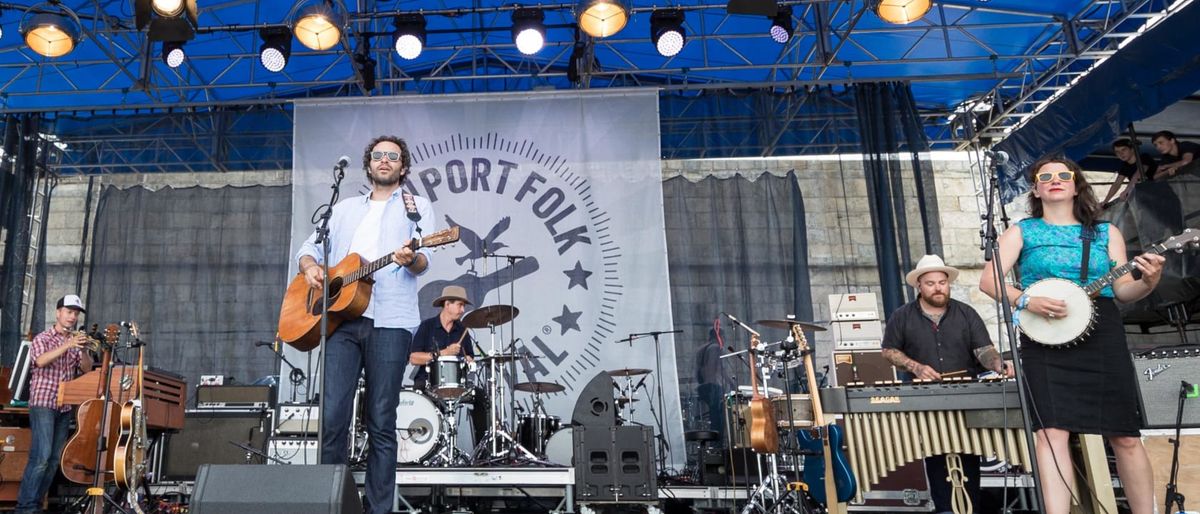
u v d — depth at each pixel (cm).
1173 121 806
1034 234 354
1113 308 338
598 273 824
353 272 393
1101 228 349
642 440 564
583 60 934
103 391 586
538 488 591
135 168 927
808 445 496
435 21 1018
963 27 934
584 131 860
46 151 930
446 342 754
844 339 742
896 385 414
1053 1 889
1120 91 721
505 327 806
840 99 934
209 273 880
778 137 924
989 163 358
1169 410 432
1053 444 332
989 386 400
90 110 926
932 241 873
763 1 759
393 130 859
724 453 659
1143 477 330
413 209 416
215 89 1062
